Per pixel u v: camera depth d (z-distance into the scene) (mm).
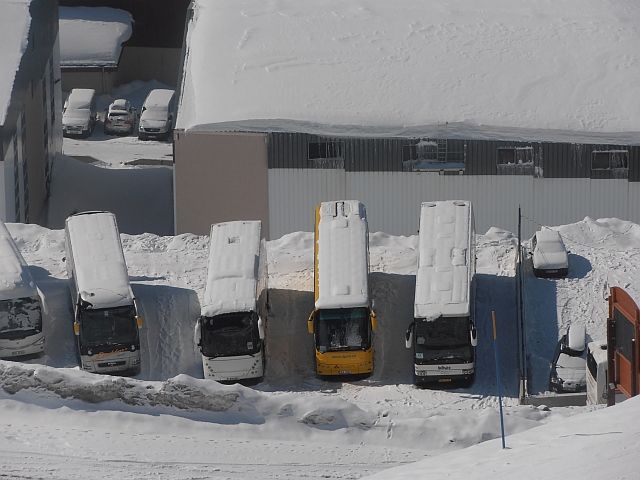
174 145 130750
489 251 113188
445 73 143000
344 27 154875
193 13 165625
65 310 103938
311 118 130750
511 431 71938
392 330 100750
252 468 66562
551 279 106438
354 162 130250
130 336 95625
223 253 99438
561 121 132750
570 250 112312
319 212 102188
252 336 93438
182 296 105750
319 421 72812
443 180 130750
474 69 143875
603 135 130250
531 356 96812
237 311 93625
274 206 131625
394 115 132750
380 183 131000
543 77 142250
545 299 103562
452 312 92125
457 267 96312
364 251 97750
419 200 131250
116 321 95625
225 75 143250
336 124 129625
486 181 131000
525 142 130000
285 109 133250
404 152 130250
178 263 112312
